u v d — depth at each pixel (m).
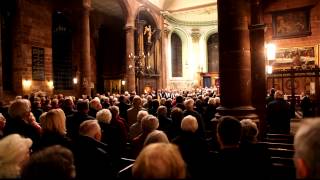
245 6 6.82
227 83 6.71
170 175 1.44
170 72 37.25
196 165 4.16
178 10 34.28
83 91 21.08
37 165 1.59
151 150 1.54
